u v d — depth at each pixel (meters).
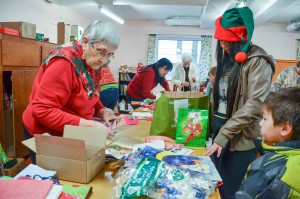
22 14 4.19
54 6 5.25
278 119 0.94
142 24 7.65
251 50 1.36
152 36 7.60
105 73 2.40
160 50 7.71
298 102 0.92
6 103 3.24
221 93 1.57
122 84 6.59
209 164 1.09
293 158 0.86
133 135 1.67
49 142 1.00
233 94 1.41
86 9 6.12
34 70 3.47
